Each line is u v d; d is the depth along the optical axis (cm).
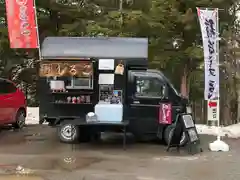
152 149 942
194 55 1551
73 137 983
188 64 1678
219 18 1633
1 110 1113
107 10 1811
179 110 977
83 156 845
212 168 760
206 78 930
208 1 1556
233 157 862
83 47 1003
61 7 1736
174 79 1722
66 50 992
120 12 1594
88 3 1797
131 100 985
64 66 959
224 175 710
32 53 1817
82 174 698
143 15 1541
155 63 1591
